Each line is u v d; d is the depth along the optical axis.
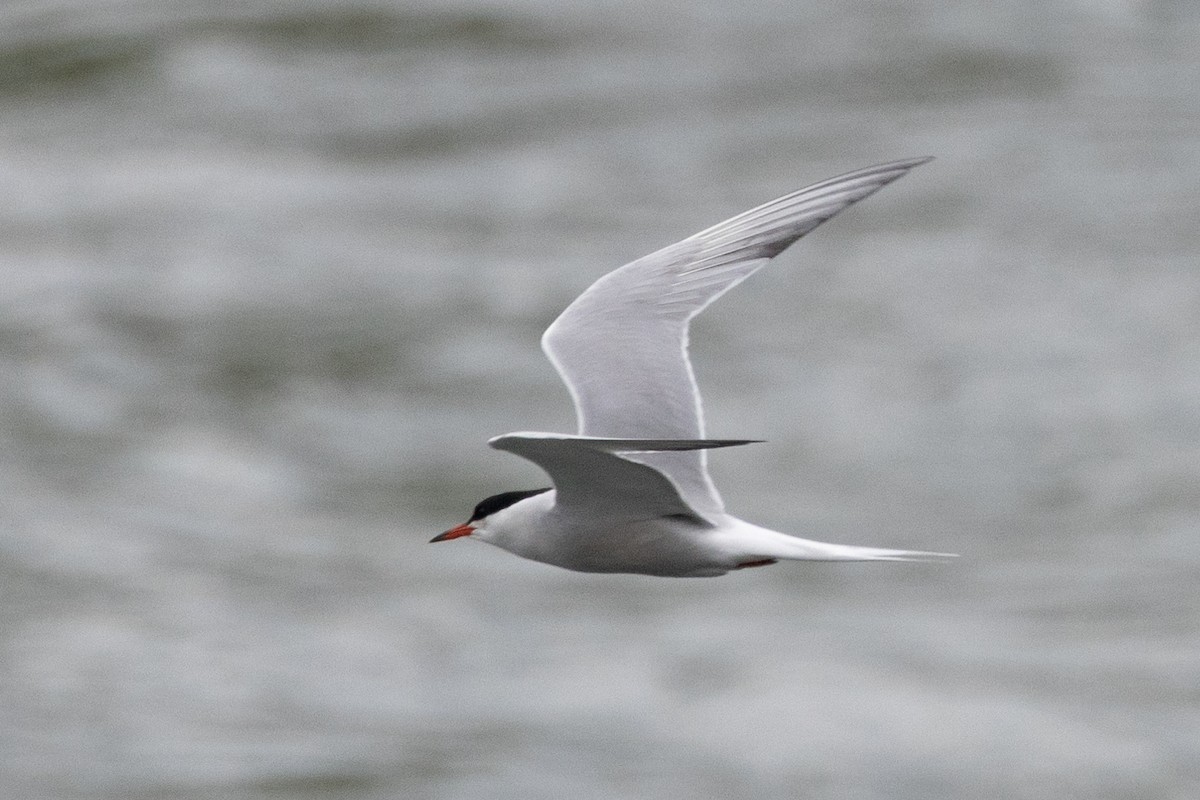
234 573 15.77
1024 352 18.67
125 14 26.20
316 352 19.27
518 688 14.09
